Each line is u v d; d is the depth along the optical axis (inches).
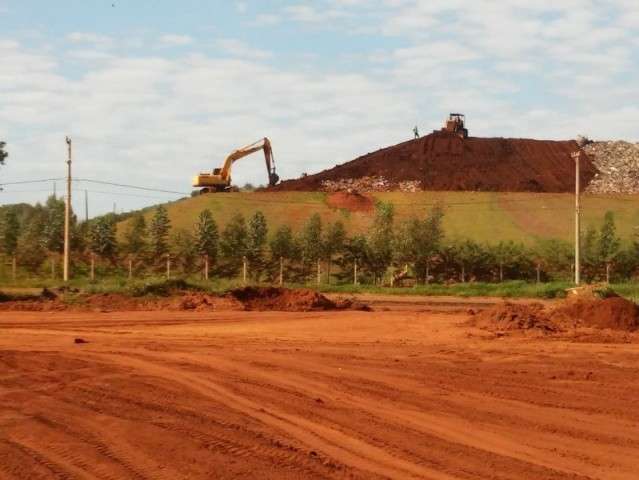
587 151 5526.6
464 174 4980.3
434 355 797.2
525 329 987.9
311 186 4854.8
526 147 5482.3
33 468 383.6
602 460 426.3
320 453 420.5
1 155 1750.7
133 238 3058.6
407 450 432.1
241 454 413.7
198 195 4131.4
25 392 580.7
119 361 735.7
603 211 4010.8
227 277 2940.5
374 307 1505.9
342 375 671.1
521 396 597.3
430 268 2952.8
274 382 633.0
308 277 2947.8
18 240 3029.0
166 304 1373.0
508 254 2928.2
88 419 491.8
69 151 2023.9
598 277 2869.1
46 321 1155.3
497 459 420.2
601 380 668.1
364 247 2935.5
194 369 691.4
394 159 5290.4
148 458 403.2
